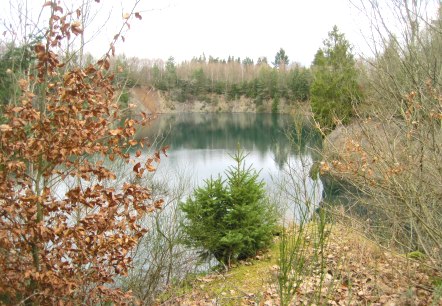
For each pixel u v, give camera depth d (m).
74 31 3.17
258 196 6.84
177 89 57.84
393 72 5.23
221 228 6.57
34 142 3.21
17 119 3.11
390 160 4.87
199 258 6.71
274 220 6.90
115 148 3.55
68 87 3.25
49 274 3.28
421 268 4.85
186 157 23.23
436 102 4.77
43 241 3.31
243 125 42.34
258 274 5.96
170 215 6.64
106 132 3.52
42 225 3.18
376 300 4.27
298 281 3.63
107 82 3.50
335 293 4.36
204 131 38.44
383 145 5.08
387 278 4.72
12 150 3.23
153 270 5.71
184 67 64.31
